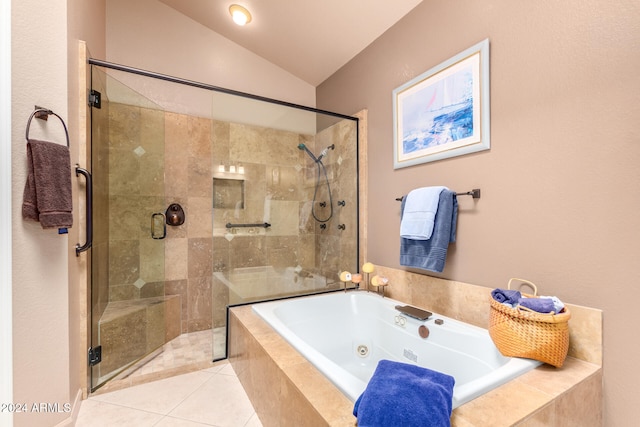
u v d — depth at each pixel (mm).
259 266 2736
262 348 1438
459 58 1688
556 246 1307
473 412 913
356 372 1948
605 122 1158
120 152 2258
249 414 1518
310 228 3016
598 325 1177
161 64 2619
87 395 1658
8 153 1117
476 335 1459
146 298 2412
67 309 1369
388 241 2270
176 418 1484
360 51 2555
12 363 1104
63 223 1258
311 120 2854
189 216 2666
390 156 2242
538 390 1026
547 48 1328
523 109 1415
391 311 1955
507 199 1487
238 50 2977
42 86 1267
